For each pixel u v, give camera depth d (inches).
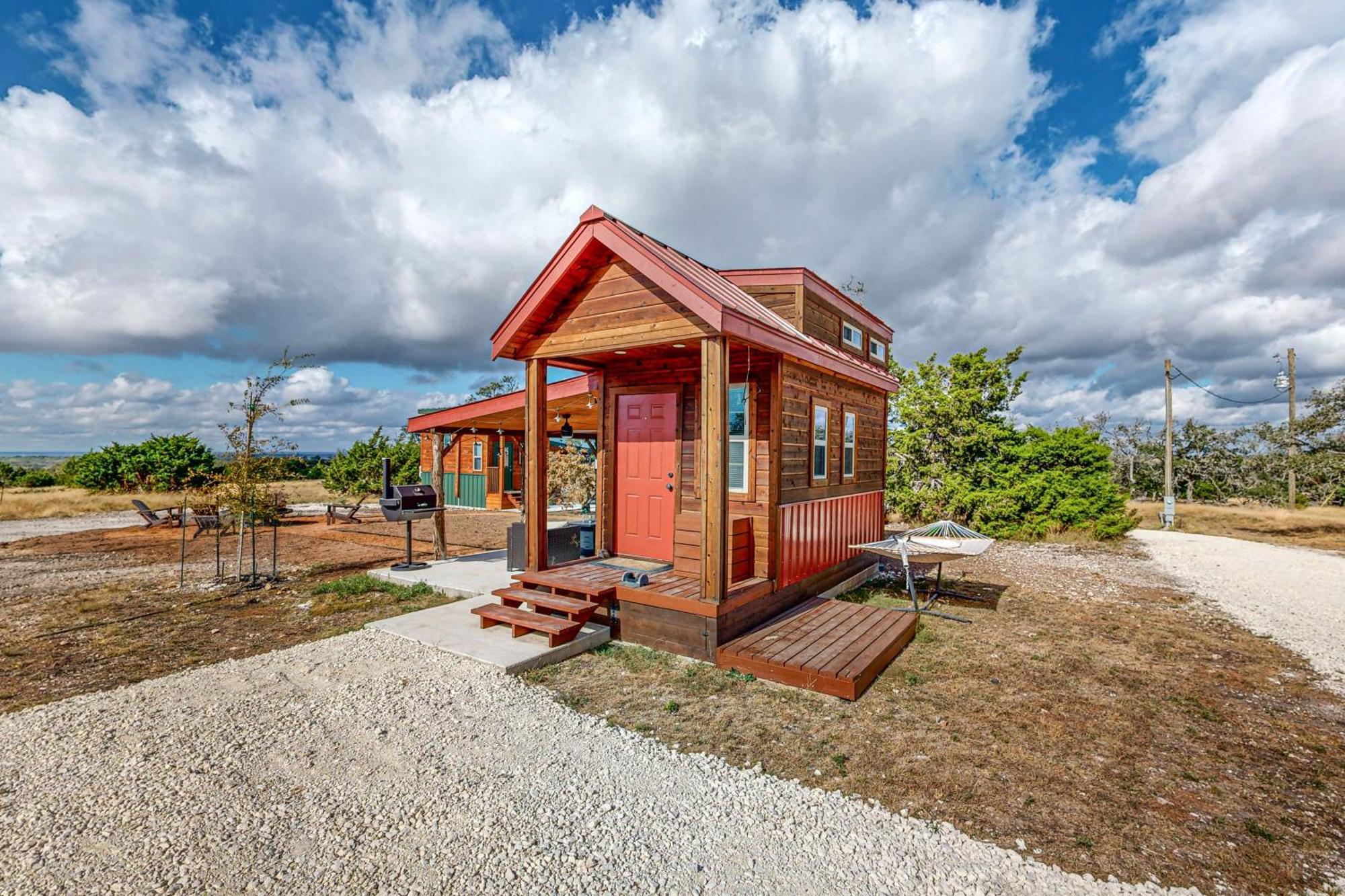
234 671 205.8
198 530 557.3
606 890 104.3
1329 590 362.6
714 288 231.9
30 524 695.7
